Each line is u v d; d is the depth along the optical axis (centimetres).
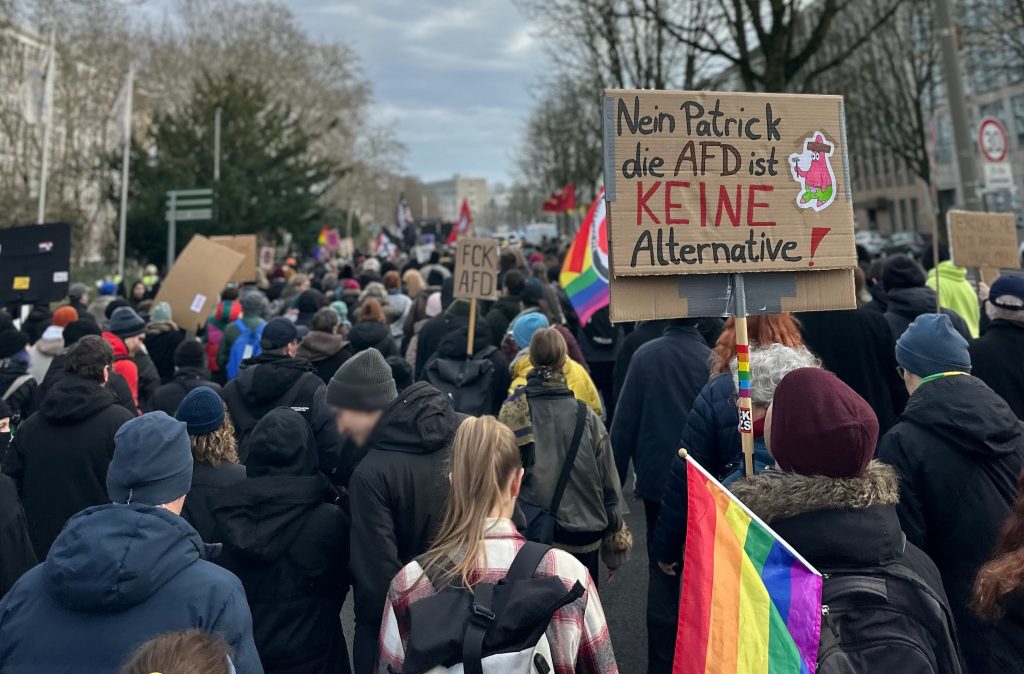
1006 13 2077
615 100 263
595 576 375
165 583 199
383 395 319
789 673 174
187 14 4466
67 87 2547
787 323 347
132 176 2616
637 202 263
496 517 203
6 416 393
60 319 700
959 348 290
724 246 269
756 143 273
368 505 275
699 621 191
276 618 268
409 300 986
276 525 268
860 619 173
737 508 192
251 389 434
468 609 180
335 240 3312
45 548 366
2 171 2303
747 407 266
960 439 273
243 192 2583
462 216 1839
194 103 3006
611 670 193
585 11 1645
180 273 859
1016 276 409
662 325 531
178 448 227
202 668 145
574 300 684
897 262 523
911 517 279
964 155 912
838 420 188
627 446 404
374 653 273
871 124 2900
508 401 369
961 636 265
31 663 188
